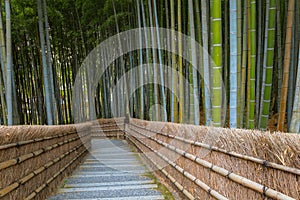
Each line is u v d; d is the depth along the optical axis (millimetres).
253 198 1271
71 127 4078
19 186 1912
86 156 5445
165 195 2754
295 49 2957
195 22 4227
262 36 3711
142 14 5078
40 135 2432
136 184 3213
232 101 1987
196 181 2074
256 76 3730
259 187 1196
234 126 1992
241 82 2715
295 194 998
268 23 2375
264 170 1188
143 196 2725
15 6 5965
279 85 3439
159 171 3539
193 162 2215
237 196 1437
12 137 1797
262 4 3658
